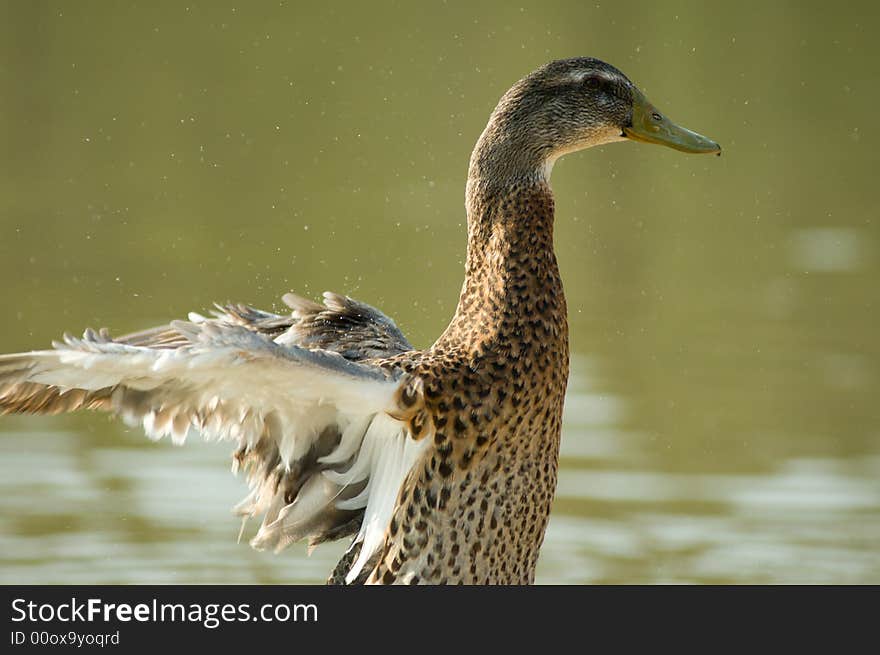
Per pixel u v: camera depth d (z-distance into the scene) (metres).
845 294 16.97
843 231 19.11
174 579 11.16
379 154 21.08
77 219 18.50
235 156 20.94
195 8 25.89
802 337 15.72
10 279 16.48
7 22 25.23
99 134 21.38
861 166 21.61
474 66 23.14
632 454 13.09
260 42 24.25
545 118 8.25
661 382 14.62
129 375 7.11
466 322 7.81
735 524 11.84
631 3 25.80
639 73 24.56
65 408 7.43
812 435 13.47
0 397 7.28
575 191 20.67
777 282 17.50
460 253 17.36
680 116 23.25
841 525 11.87
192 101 22.58
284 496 7.97
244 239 17.80
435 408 7.44
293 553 11.63
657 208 20.08
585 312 16.53
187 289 16.17
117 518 11.85
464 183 20.22
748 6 26.62
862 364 14.83
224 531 11.78
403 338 8.67
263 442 7.82
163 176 20.16
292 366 7.20
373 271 16.61
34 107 22.30
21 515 11.88
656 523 11.96
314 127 21.95
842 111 23.83
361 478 7.77
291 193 19.70
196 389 7.38
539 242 7.94
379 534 7.62
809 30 26.36
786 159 21.95
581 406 14.06
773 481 12.60
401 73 22.80
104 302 15.86
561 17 25.17
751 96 24.06
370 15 25.06
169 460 12.85
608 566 11.34
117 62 23.83
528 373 7.65
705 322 16.08
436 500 7.48
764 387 14.45
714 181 21.11
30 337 14.80
